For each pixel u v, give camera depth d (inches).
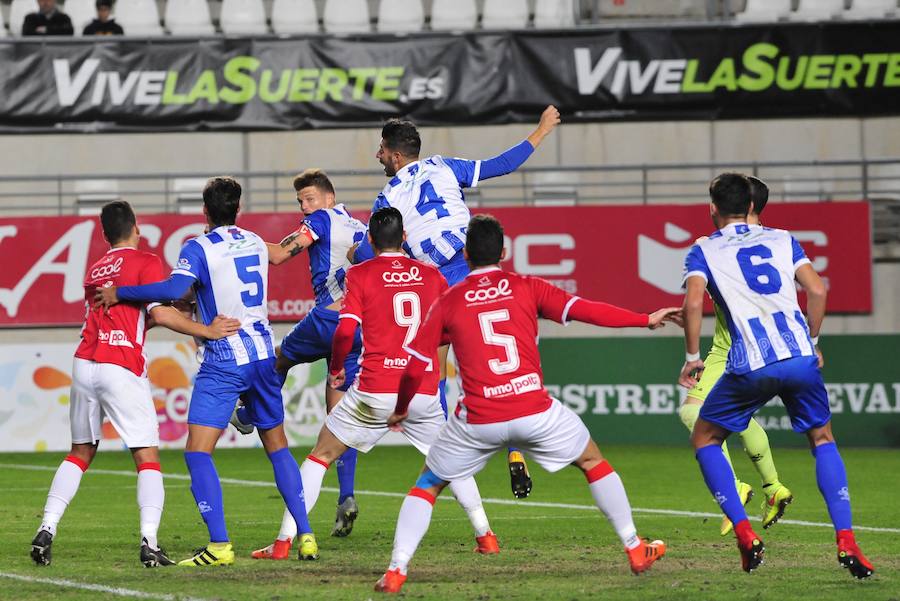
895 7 2869.1
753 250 942.4
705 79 2625.5
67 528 1299.2
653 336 2406.5
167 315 1006.4
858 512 1417.3
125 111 2610.7
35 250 2381.9
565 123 2662.4
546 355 2402.8
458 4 2888.8
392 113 2625.5
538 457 879.7
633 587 890.7
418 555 1079.0
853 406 2383.1
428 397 1024.2
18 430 2332.7
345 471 1230.9
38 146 2637.8
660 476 1870.1
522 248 2415.1
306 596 854.5
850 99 2625.5
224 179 1043.3
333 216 1233.4
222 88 2623.0
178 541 1194.0
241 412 1080.8
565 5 2842.0
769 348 916.0
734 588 883.4
